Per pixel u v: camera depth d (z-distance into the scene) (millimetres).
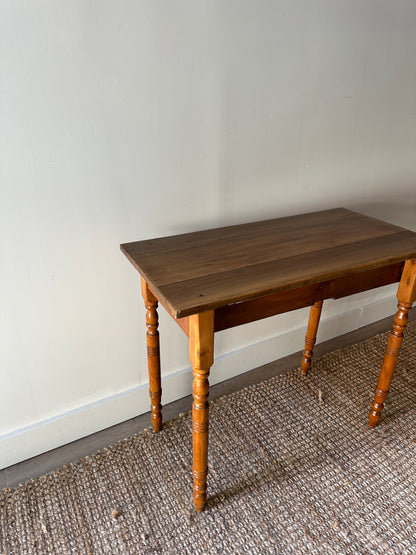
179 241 1448
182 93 1406
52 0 1120
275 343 2092
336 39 1630
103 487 1457
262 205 1761
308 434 1684
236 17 1399
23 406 1539
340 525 1331
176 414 1795
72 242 1411
